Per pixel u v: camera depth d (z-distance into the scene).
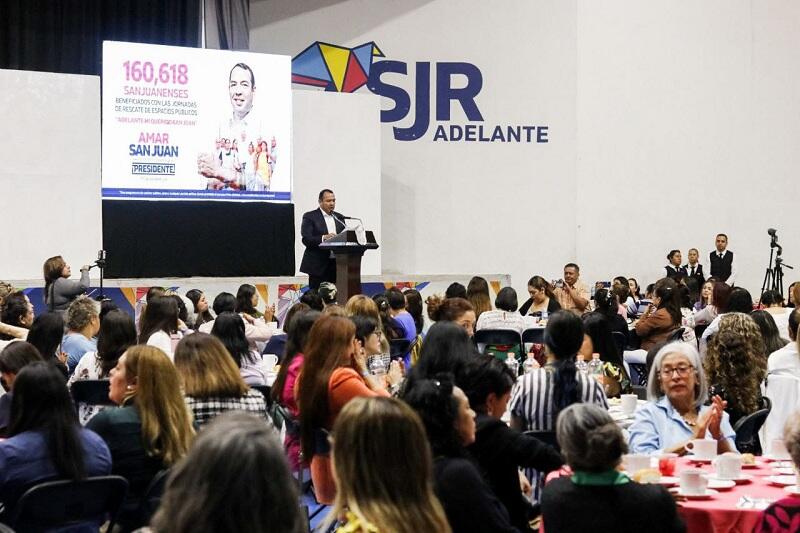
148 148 13.34
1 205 12.97
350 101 15.46
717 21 18.16
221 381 4.99
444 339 4.36
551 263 18.00
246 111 13.80
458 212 17.80
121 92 13.19
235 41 16.56
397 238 17.66
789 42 18.31
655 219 18.12
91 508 4.04
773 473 4.61
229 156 13.73
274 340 8.52
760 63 18.27
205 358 5.02
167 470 4.37
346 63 17.58
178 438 4.48
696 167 18.19
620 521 3.39
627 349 10.02
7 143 13.01
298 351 6.15
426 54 17.72
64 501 3.95
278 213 14.06
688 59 18.12
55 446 3.99
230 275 13.79
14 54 15.12
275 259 14.06
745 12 18.20
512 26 17.84
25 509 3.86
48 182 13.19
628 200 18.08
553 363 5.08
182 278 13.43
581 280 17.98
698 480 4.15
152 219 13.38
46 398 4.03
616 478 3.45
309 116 15.23
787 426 3.43
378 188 15.62
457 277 15.50
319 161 15.30
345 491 2.74
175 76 13.43
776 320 9.12
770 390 6.24
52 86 13.23
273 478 2.00
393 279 15.02
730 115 18.22
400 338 8.73
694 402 5.12
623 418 5.77
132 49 13.21
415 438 2.74
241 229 13.84
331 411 4.99
